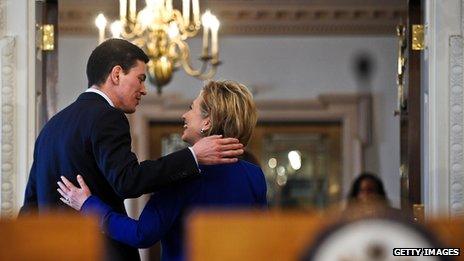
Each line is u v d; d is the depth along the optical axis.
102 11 17.81
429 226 2.26
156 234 5.46
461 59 8.07
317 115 19.00
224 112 5.59
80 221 2.39
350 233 2.22
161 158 5.50
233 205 5.52
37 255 2.38
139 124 18.97
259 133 19.38
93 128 5.70
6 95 8.02
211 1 17.84
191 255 2.38
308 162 19.42
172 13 12.76
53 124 5.91
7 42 8.02
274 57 18.91
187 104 18.89
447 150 8.06
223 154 5.46
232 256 2.36
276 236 2.36
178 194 5.47
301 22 18.59
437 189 8.06
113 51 6.03
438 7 8.10
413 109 8.56
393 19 18.41
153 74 13.34
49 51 8.48
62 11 17.83
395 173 18.95
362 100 18.89
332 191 19.33
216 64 13.00
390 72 18.77
